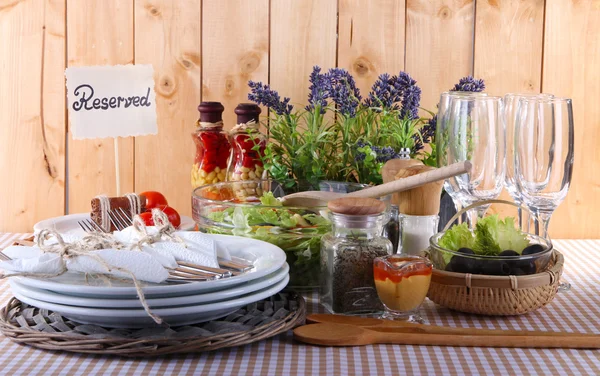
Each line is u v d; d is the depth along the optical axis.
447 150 1.25
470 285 1.08
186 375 0.89
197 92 1.76
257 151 1.46
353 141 1.49
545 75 1.75
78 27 1.75
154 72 1.76
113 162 1.80
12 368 0.90
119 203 1.32
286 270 1.04
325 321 1.05
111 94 1.53
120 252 0.96
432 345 0.99
